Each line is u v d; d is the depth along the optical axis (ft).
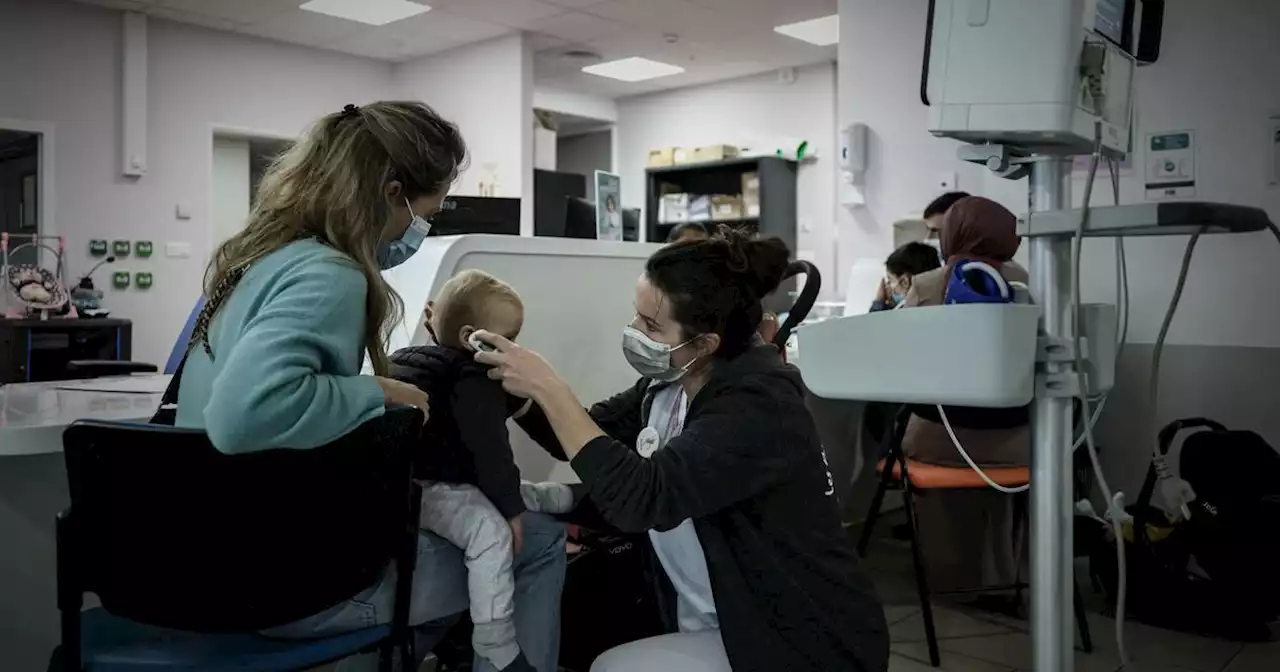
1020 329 4.18
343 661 5.20
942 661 8.45
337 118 4.07
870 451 12.97
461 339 4.90
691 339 4.42
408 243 4.36
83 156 20.61
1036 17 4.01
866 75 16.83
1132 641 8.98
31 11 19.79
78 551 3.50
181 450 3.37
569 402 4.20
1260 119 11.74
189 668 3.72
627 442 5.53
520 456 6.77
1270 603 8.89
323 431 3.48
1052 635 4.47
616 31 22.29
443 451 4.74
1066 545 4.48
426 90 25.34
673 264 4.39
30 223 20.99
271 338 3.41
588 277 7.16
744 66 25.61
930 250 12.71
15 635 5.38
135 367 11.13
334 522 3.67
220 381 3.36
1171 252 12.28
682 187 27.09
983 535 10.03
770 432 4.17
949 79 4.18
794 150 25.22
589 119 29.50
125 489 3.43
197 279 22.43
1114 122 4.51
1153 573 9.30
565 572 5.53
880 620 4.43
